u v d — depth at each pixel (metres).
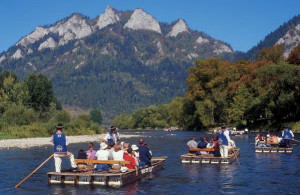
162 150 36.38
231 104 83.38
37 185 16.69
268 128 72.25
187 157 24.80
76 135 74.38
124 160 17.78
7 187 16.31
